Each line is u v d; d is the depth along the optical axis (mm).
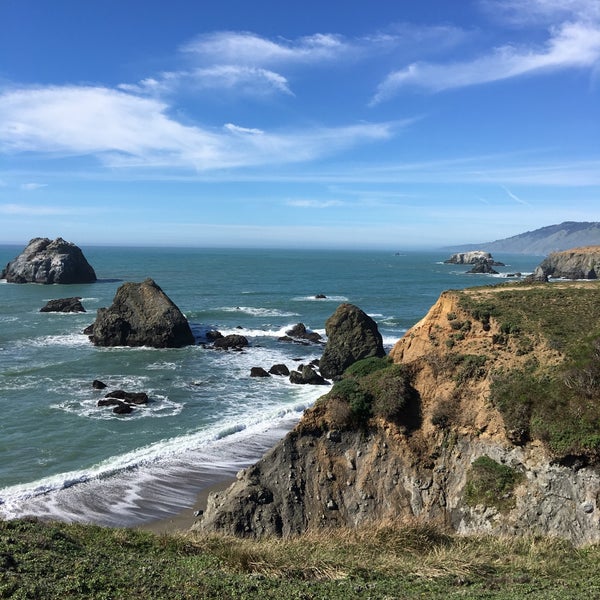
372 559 12555
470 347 22344
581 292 24172
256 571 11469
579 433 16984
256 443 31703
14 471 26953
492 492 17938
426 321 25406
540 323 21719
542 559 13117
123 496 24969
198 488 26000
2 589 8484
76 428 33094
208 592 9531
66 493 25000
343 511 19922
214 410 37719
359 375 24594
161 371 48281
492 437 19094
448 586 10992
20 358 51219
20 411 35750
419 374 22312
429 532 14797
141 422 34688
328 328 50188
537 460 17703
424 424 21000
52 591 8758
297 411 38000
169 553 12484
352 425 21438
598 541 15016
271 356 55469
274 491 20453
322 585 10539
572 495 16688
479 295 25141
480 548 13828
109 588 9172
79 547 11586
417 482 19781
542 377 19344
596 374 18000
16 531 11609
